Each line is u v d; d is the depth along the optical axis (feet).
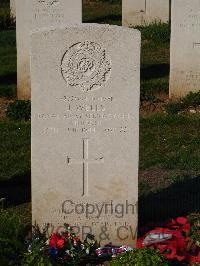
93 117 7.65
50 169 7.74
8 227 7.39
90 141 7.72
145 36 19.35
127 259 6.91
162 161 10.48
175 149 10.94
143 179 9.88
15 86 14.71
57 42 7.41
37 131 7.62
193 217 8.61
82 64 7.50
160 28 19.49
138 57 7.52
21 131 11.77
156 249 7.36
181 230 7.95
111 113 7.65
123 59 7.52
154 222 8.45
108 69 7.54
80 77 7.53
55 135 7.65
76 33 7.41
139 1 20.92
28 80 13.64
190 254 7.59
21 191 9.52
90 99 7.60
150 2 20.85
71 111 7.61
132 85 7.59
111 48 7.48
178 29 13.23
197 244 7.67
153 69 16.34
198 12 13.05
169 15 21.29
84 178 7.80
